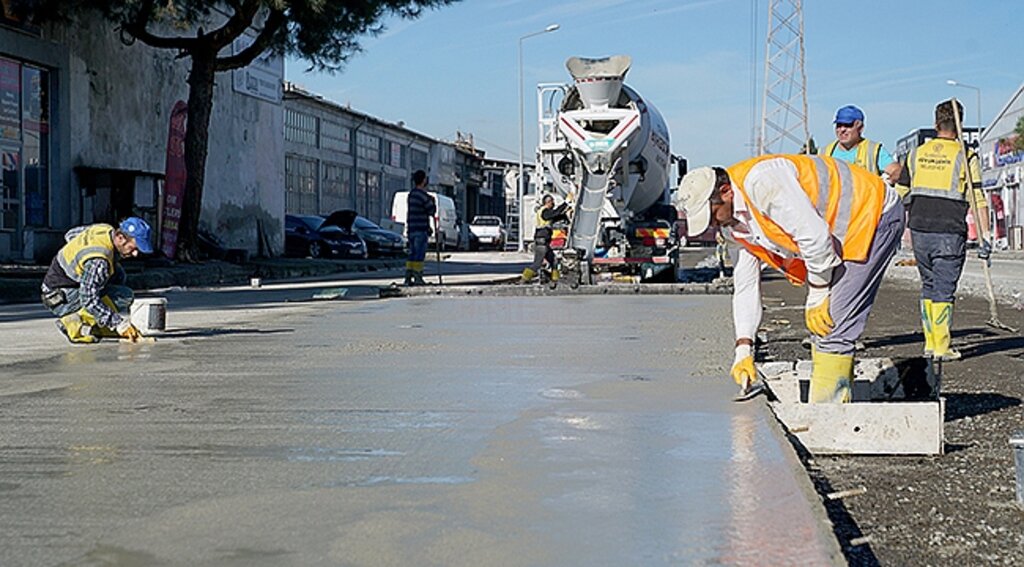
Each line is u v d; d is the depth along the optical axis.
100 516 3.28
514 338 8.75
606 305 12.95
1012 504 3.90
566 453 4.05
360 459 4.01
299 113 45.03
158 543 3.00
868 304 5.13
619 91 17.55
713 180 4.97
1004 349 8.22
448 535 3.04
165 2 21.14
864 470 4.47
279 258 31.80
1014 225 60.47
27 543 3.01
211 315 11.54
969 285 18.08
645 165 18.52
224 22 29.66
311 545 2.96
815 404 4.79
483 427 4.61
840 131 7.25
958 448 4.86
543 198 18.61
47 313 12.34
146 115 26.20
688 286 15.52
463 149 69.38
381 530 3.09
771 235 5.00
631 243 18.27
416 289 15.25
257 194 32.41
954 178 7.43
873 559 3.30
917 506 3.89
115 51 24.72
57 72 22.59
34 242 21.88
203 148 23.03
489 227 55.00
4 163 21.08
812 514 3.19
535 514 3.22
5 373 6.57
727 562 2.77
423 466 3.88
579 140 17.52
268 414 5.01
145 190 23.98
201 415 5.00
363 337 8.88
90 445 4.31
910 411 4.70
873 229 4.99
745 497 3.38
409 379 6.19
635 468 3.79
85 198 23.44
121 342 8.54
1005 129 62.34
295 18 22.88
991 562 3.27
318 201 47.50
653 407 5.04
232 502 3.42
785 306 13.20
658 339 8.59
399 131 57.19
